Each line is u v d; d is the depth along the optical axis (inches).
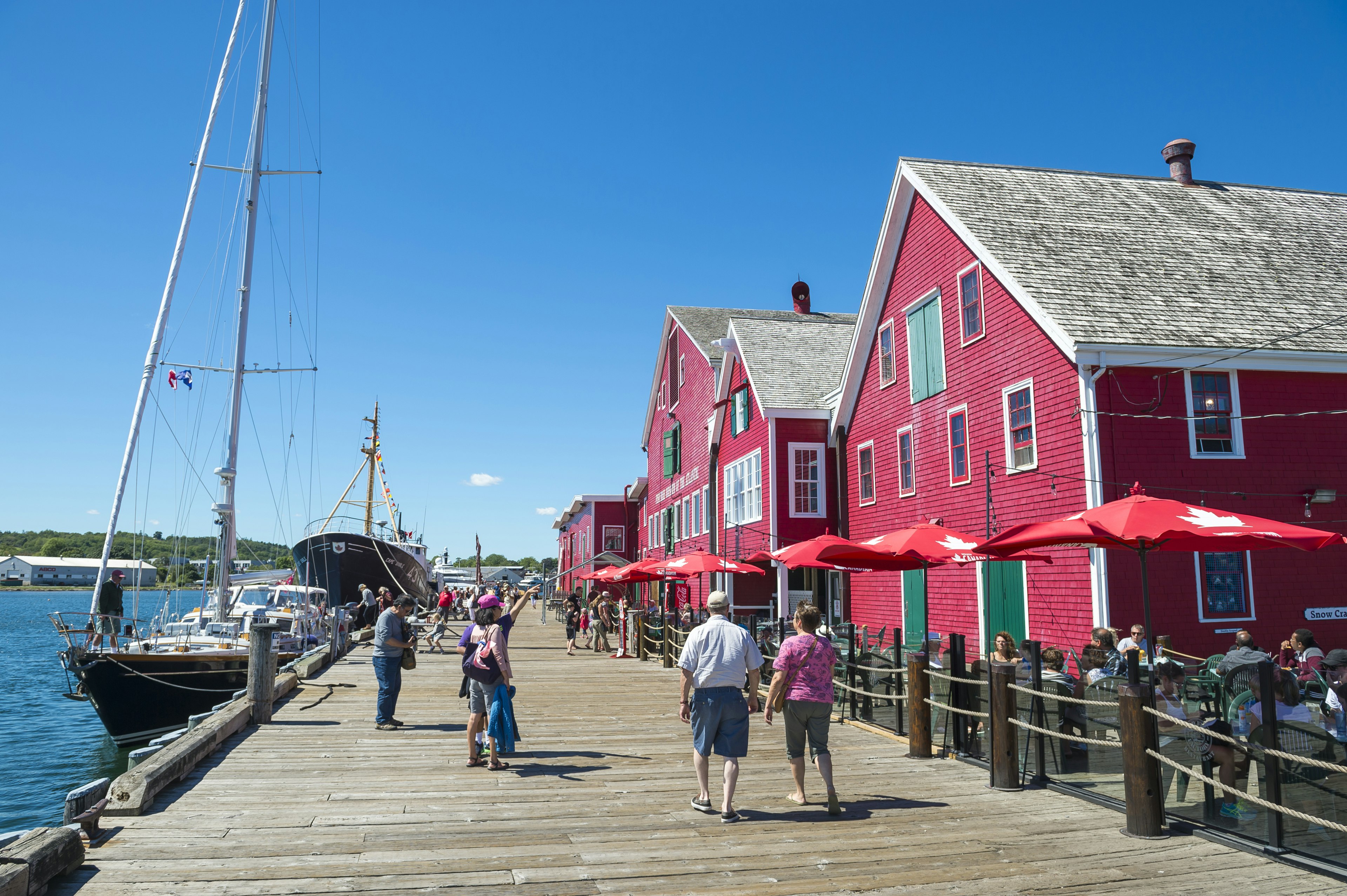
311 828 258.7
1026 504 595.8
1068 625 548.1
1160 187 780.0
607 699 573.3
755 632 632.4
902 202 789.9
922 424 747.4
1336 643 546.9
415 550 1838.1
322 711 498.6
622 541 1914.4
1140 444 539.8
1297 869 223.1
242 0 891.4
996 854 236.8
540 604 2888.8
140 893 202.8
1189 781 280.1
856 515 869.2
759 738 423.8
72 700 1117.7
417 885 211.2
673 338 1392.7
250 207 863.1
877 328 843.4
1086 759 309.0
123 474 746.2
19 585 6343.5
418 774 335.6
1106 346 531.8
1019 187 745.6
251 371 848.3
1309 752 232.4
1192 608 529.0
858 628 820.6
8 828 535.2
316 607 1042.7
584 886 211.6
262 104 879.1
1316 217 757.9
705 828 262.2
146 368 778.2
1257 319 588.1
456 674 743.1
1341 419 575.8
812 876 219.6
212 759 359.3
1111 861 231.0
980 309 660.1
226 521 822.5
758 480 952.3
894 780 327.9
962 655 368.8
